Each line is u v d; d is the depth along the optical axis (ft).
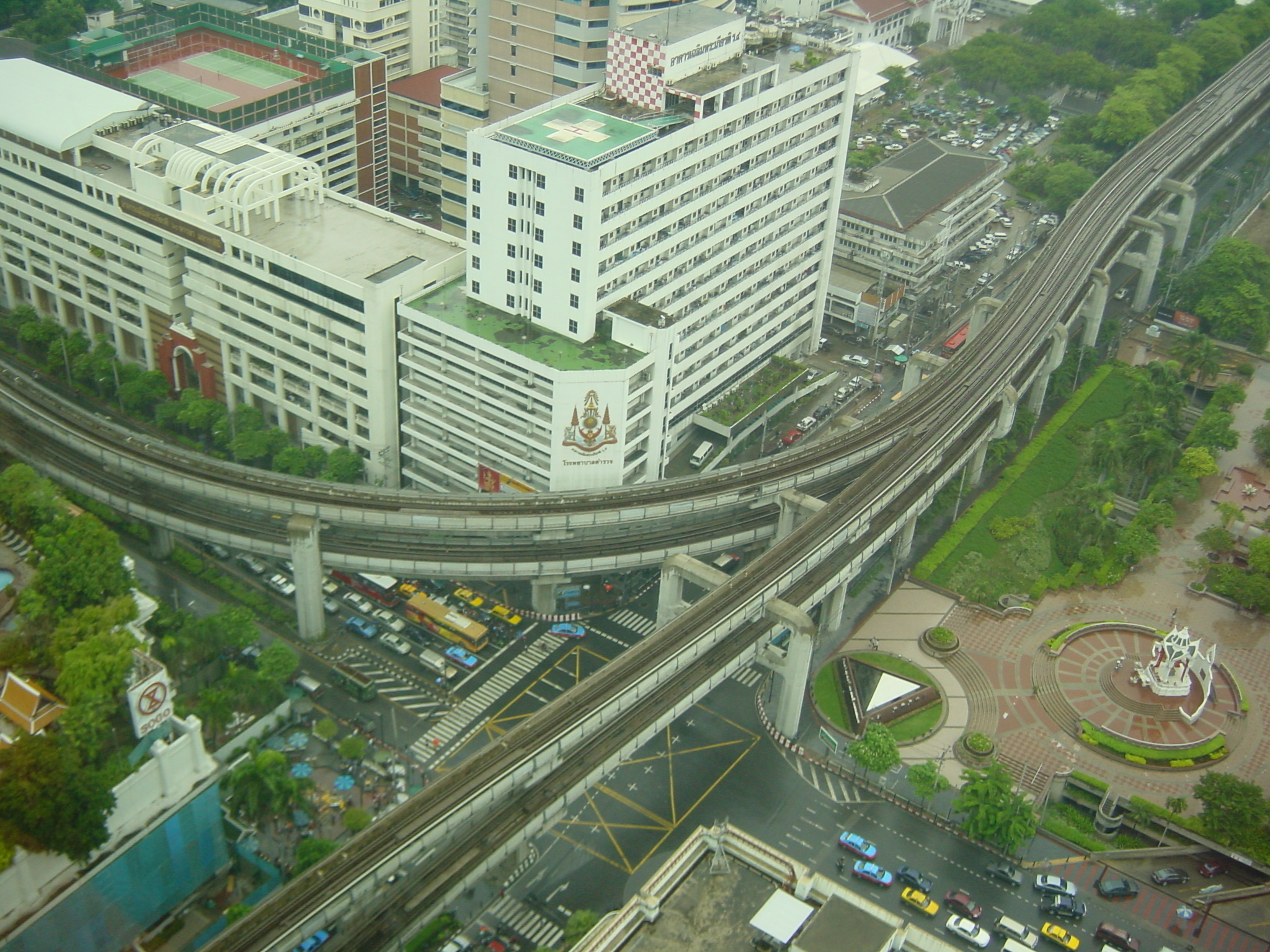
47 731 643.04
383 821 643.86
